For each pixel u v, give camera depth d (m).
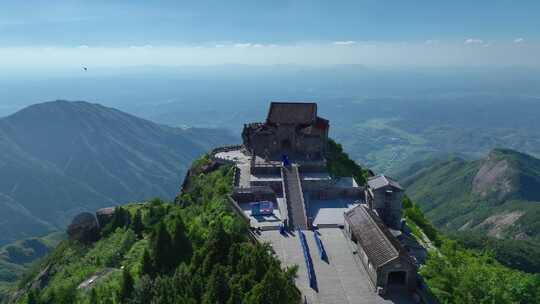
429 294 54.78
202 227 75.06
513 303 65.50
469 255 84.50
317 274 58.66
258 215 79.00
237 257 53.38
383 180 79.69
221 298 47.03
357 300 53.47
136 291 53.19
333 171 100.81
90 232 106.00
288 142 110.62
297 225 74.25
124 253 81.50
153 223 92.00
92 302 61.94
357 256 63.94
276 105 113.75
